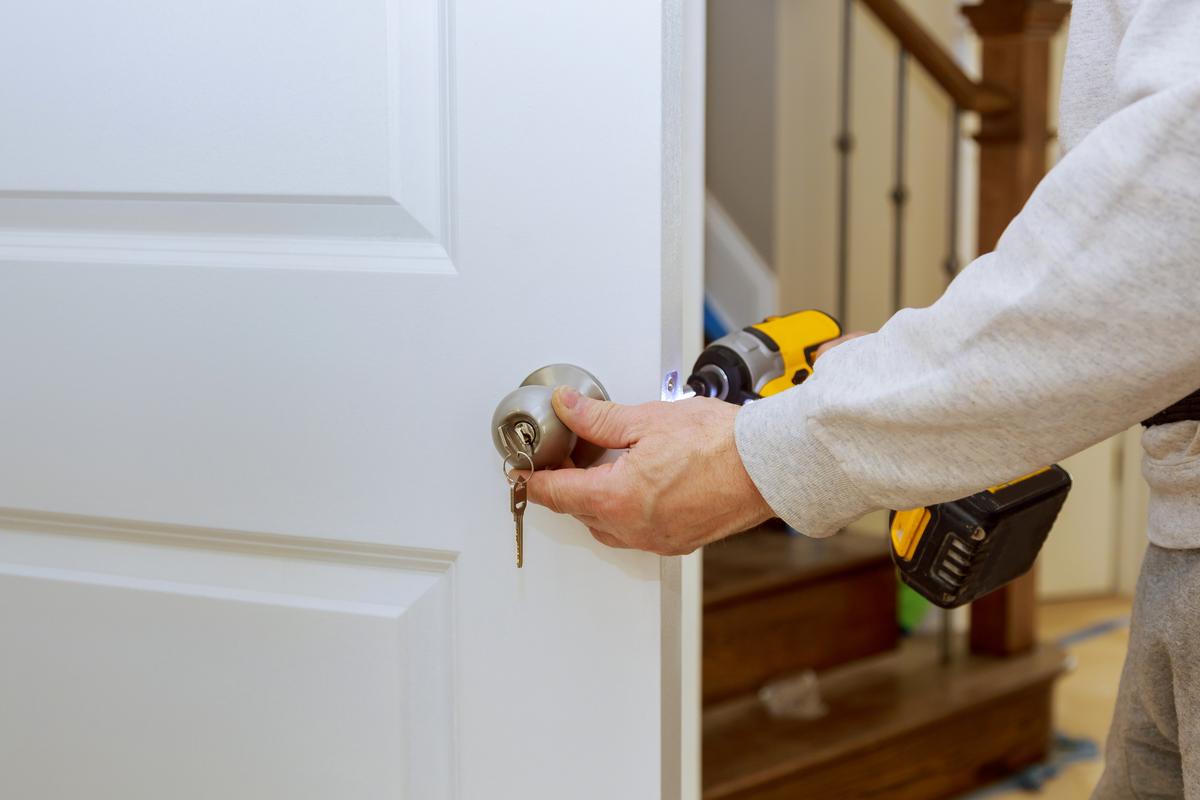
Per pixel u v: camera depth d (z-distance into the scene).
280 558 0.93
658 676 0.84
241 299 0.89
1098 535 3.33
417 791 0.92
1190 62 0.64
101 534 0.98
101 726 0.99
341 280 0.87
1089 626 3.14
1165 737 0.89
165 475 0.93
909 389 0.70
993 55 2.37
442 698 0.91
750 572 2.38
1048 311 0.65
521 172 0.82
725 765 2.04
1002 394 0.68
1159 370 0.65
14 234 0.95
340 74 0.85
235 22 0.86
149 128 0.90
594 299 0.82
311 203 0.88
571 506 0.79
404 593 0.90
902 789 2.23
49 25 0.91
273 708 0.94
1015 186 2.36
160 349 0.92
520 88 0.81
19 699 1.01
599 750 0.87
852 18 2.88
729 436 0.77
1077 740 2.52
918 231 2.86
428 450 0.87
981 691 2.34
